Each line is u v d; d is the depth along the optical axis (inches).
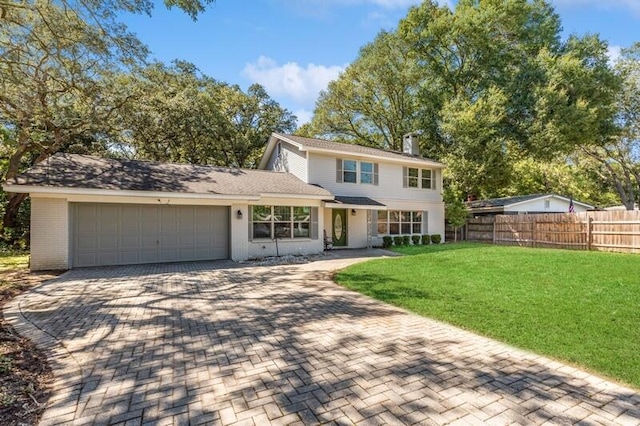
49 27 374.3
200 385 133.0
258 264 454.3
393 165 731.4
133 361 155.4
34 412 115.0
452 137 866.8
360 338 182.7
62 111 583.8
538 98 819.4
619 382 132.6
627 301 234.5
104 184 416.5
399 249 631.8
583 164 1255.5
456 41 940.0
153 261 460.1
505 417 110.5
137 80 580.1
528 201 891.4
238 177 564.4
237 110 1114.7
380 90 1057.5
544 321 201.6
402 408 116.0
